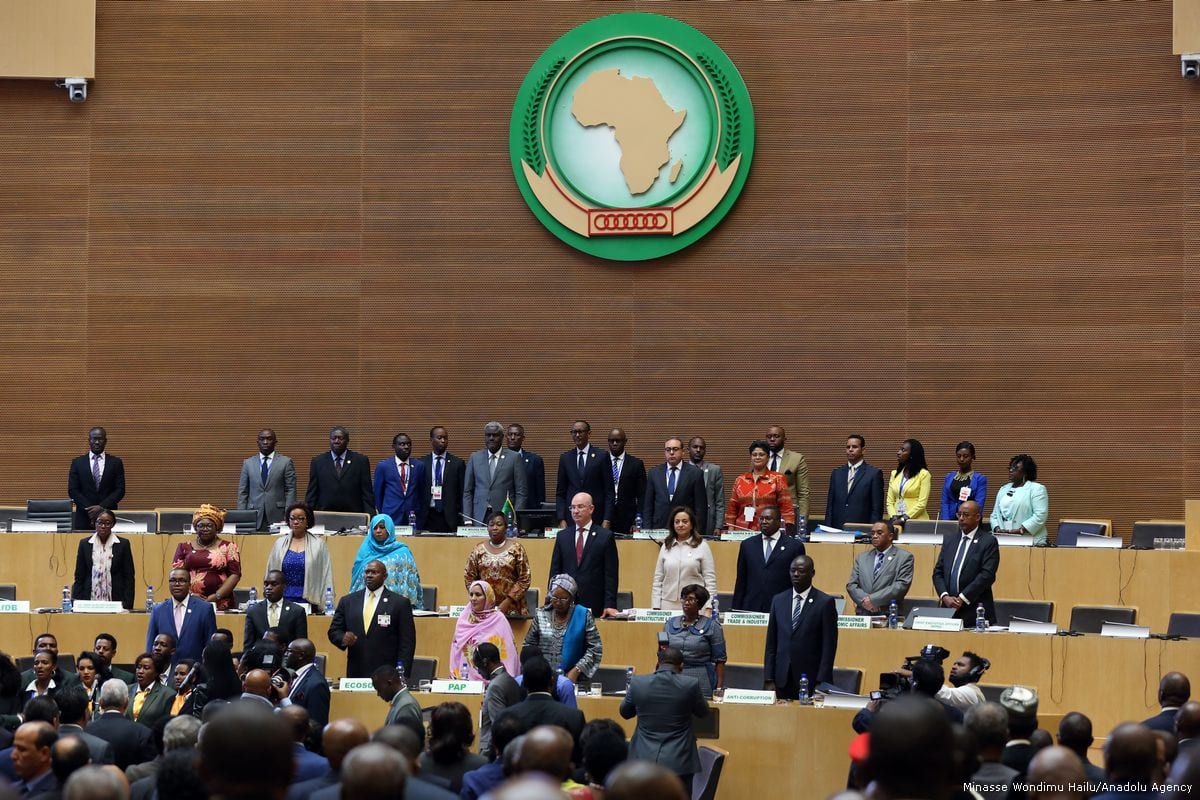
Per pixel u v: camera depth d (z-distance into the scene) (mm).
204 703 25656
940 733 8328
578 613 29094
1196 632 32031
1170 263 41688
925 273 43094
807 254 43625
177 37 45250
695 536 32500
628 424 44031
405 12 45062
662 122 43844
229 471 44781
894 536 33531
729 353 43812
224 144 45094
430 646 32500
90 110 45188
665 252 43844
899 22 43500
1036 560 35438
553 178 44094
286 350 44906
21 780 17703
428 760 19172
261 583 36969
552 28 44562
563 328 44375
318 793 14086
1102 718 30234
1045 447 42250
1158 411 41656
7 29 44625
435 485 38938
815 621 29172
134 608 36438
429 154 44844
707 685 28500
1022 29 42750
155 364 45000
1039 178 42562
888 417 43125
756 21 44062
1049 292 42375
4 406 44906
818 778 27328
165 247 45094
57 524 38406
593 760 17234
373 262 44875
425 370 44656
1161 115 41750
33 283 45125
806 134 43812
